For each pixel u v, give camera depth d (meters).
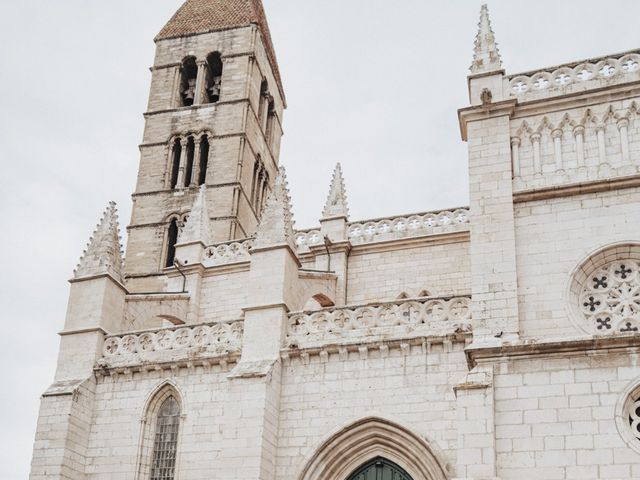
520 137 30.66
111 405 34.53
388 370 30.31
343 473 29.89
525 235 28.77
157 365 34.06
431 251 42.50
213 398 32.75
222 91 66.12
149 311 41.31
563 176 29.34
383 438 29.55
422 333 30.22
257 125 68.19
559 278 27.70
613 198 28.39
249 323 33.06
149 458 33.19
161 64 69.25
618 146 29.25
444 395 29.17
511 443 25.09
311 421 30.66
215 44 68.69
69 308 37.09
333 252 43.75
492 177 29.91
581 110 30.22
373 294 42.56
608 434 24.34
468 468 24.88
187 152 64.88
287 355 31.97
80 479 33.44
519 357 26.20
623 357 25.12
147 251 60.53
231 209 60.53
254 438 29.84
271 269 33.91
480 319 27.64
